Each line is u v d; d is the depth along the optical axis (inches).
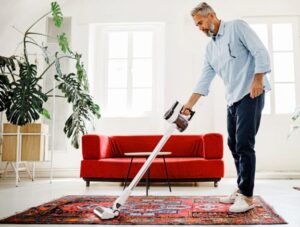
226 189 122.5
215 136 134.5
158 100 187.8
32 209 75.0
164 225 59.3
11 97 130.4
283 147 175.3
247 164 71.5
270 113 178.1
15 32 177.9
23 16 176.6
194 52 184.5
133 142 159.0
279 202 87.3
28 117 127.3
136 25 191.9
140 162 134.6
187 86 181.3
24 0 165.5
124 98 190.1
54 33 189.5
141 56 192.1
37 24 186.9
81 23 187.8
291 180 155.9
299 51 181.5
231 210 70.4
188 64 182.9
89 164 135.9
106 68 192.2
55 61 149.6
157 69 189.9
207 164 132.7
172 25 184.9
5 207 81.1
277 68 182.7
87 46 186.2
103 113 188.4
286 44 183.9
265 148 175.8
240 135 72.4
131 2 187.2
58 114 183.6
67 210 73.5
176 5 185.6
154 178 133.8
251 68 73.8
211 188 126.4
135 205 80.3
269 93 179.2
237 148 73.3
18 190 118.6
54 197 99.3
